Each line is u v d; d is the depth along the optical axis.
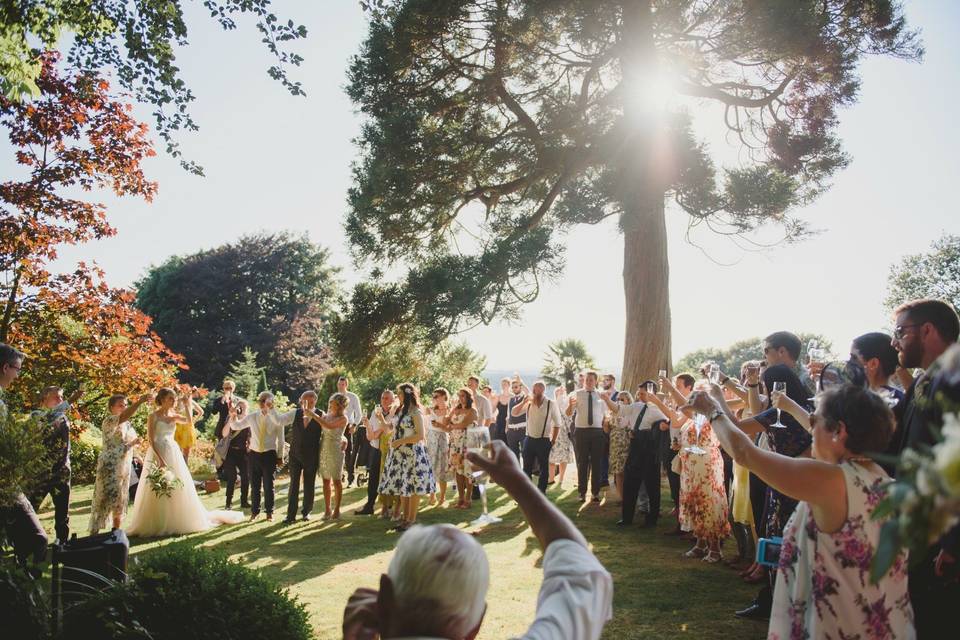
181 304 42.34
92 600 3.26
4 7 6.57
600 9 12.23
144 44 6.52
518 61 14.87
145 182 10.72
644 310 14.09
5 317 10.37
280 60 6.43
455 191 14.97
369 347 14.36
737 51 13.12
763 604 5.21
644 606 5.49
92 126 10.44
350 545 7.91
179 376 40.09
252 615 3.38
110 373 10.59
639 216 11.50
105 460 8.22
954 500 0.94
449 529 1.53
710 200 11.76
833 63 13.65
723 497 7.00
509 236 12.76
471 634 1.48
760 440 4.98
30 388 10.20
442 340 12.93
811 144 14.90
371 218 14.54
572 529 1.57
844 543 2.30
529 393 11.77
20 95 7.53
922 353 3.06
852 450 2.37
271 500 9.64
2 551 3.46
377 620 1.53
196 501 8.89
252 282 43.81
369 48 14.23
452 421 10.25
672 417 8.02
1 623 3.04
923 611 2.71
